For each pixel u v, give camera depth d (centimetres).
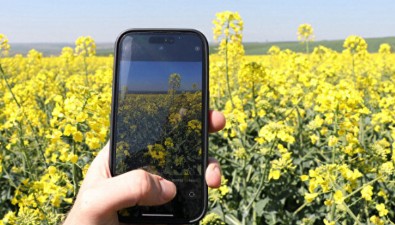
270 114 89
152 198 27
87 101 48
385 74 212
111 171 32
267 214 73
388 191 69
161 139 32
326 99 57
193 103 33
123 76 33
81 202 26
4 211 82
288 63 118
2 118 88
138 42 34
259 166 78
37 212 56
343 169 50
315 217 72
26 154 73
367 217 59
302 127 87
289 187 76
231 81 130
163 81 33
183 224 31
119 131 33
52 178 56
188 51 34
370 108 117
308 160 82
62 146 59
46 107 125
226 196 78
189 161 32
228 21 92
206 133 32
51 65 330
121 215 30
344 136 57
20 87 113
